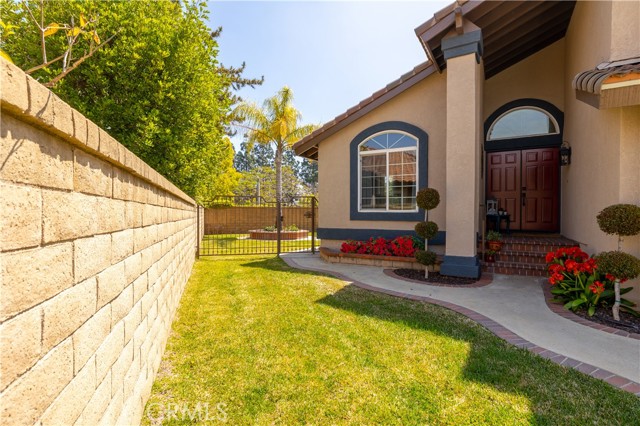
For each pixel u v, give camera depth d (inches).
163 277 147.3
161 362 132.4
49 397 49.2
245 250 499.8
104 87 270.2
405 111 356.5
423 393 110.6
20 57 240.2
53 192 51.7
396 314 188.4
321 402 105.7
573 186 312.8
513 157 394.3
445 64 329.4
